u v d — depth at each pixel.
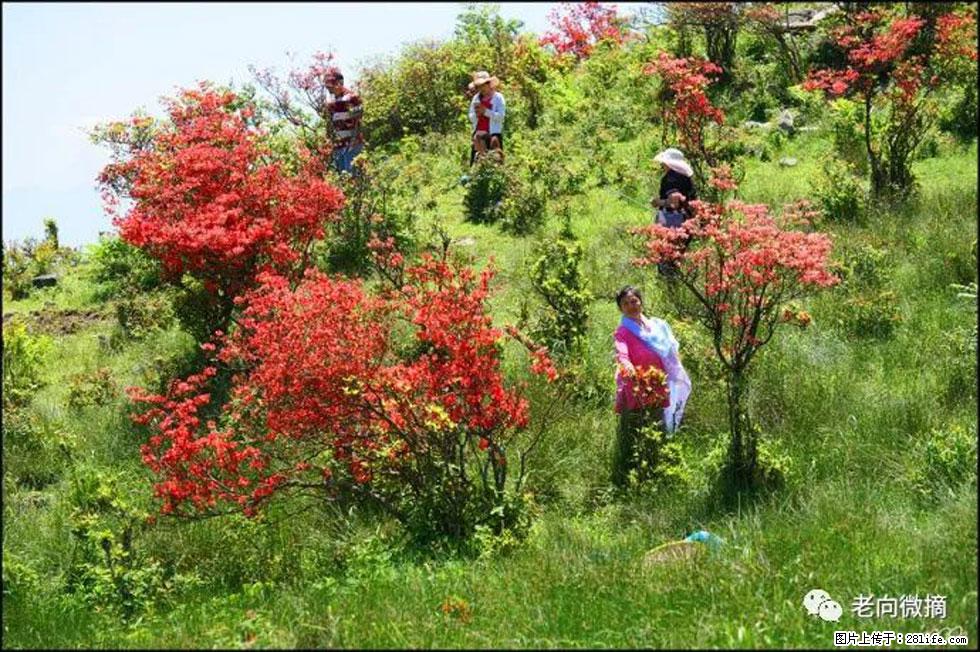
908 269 13.71
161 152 14.77
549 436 11.11
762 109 19.94
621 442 10.77
